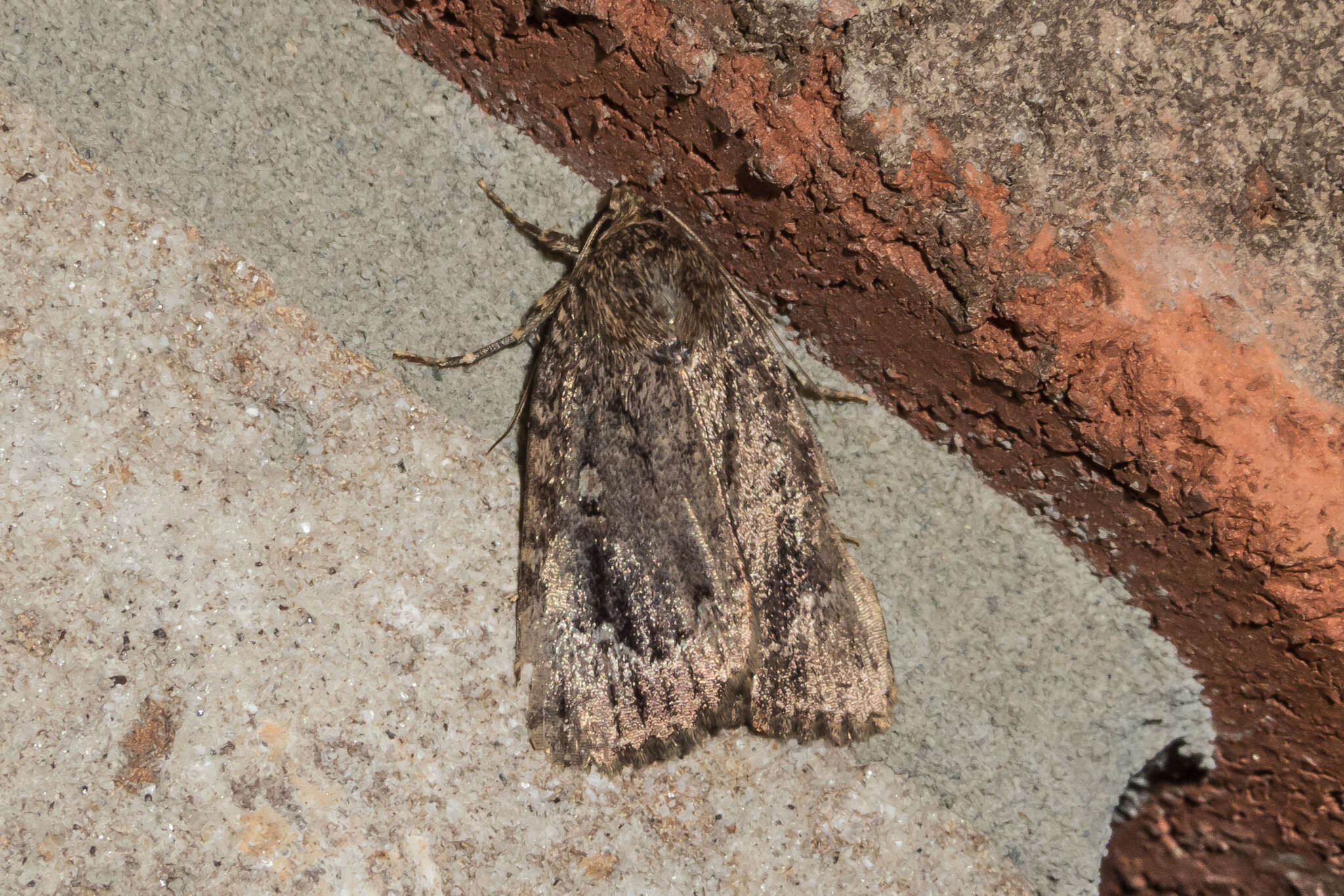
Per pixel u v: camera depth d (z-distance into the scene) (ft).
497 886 0.81
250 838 0.80
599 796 0.81
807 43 0.79
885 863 0.82
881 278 0.80
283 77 0.80
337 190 0.81
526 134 0.81
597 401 0.81
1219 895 0.82
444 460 0.81
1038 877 0.82
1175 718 0.81
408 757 0.81
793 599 0.81
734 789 0.81
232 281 0.81
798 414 0.81
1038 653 0.81
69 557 0.80
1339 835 0.81
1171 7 0.79
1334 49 0.79
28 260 0.80
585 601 0.81
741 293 0.81
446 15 0.80
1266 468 0.79
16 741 0.79
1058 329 0.79
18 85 0.80
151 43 0.80
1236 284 0.79
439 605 0.81
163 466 0.80
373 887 0.80
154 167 0.80
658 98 0.79
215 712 0.80
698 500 0.81
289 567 0.80
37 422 0.80
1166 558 0.80
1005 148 0.79
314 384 0.81
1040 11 0.79
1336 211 0.79
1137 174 0.79
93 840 0.80
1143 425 0.79
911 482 0.81
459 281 0.81
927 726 0.82
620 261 0.80
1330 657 0.80
